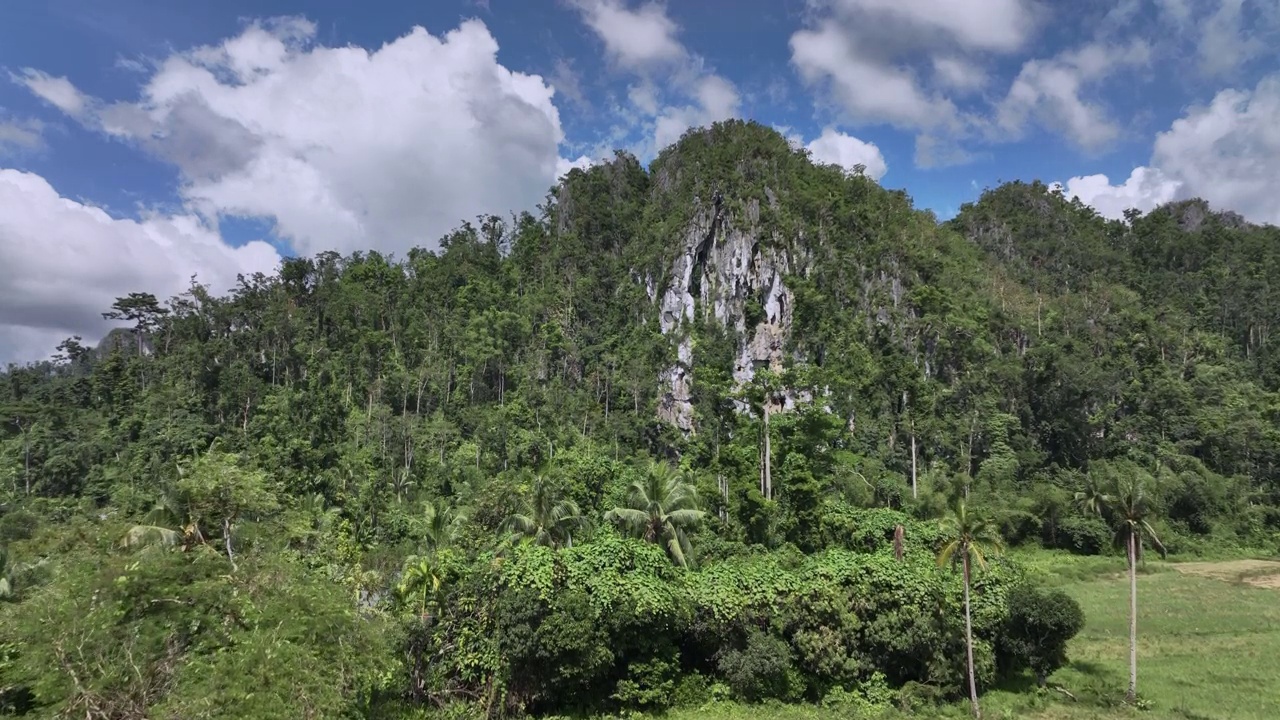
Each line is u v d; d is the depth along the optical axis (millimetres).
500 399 121188
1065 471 95312
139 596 20750
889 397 104875
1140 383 108062
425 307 139375
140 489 77188
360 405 115438
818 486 62781
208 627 21297
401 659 28906
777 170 141875
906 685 33656
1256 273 152000
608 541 34594
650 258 142500
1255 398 106000
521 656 29891
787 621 33812
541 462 90625
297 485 74750
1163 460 94750
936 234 151250
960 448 98500
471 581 32312
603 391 126625
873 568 35281
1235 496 86688
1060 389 106062
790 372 108438
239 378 108875
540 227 169750
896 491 79125
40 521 68312
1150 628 46781
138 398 107688
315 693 19922
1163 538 78312
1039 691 34656
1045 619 35062
